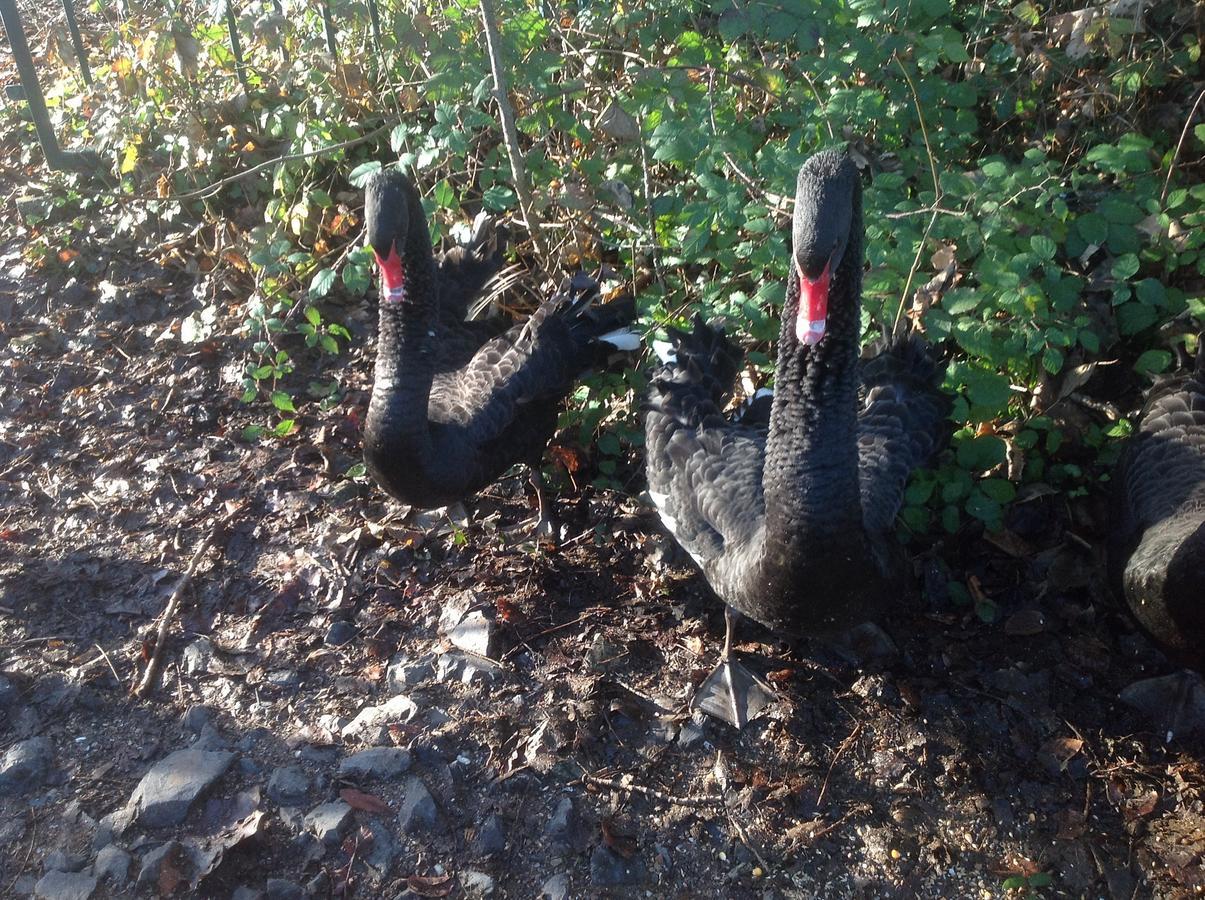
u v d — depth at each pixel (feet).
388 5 7.45
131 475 6.38
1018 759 4.77
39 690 5.11
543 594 5.58
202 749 4.81
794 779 4.71
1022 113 6.49
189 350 7.13
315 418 6.66
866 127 6.12
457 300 6.56
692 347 5.79
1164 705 4.89
